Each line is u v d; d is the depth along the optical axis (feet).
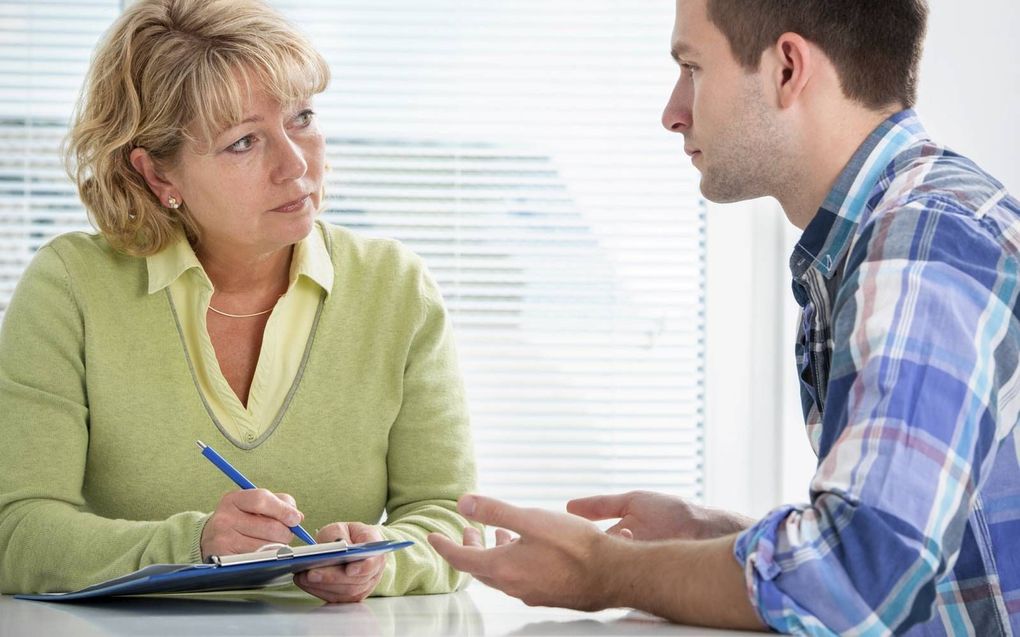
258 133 4.90
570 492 8.66
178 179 5.02
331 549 3.63
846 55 3.78
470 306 8.66
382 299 5.43
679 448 8.70
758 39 3.82
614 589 3.31
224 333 5.25
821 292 3.95
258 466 5.12
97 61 5.13
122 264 5.25
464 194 8.64
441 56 8.65
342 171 8.60
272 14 5.01
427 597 4.35
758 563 3.00
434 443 5.27
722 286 8.59
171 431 5.07
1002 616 3.35
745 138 3.90
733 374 8.57
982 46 7.99
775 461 8.55
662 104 8.71
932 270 3.17
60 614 3.72
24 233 8.68
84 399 5.08
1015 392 3.25
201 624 3.49
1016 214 3.47
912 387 3.04
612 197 8.71
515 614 3.70
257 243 5.02
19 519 4.69
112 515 5.11
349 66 8.62
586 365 8.68
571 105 8.68
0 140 8.67
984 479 3.18
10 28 8.67
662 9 8.71
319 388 5.24
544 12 8.68
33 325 5.06
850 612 2.94
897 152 3.76
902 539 2.92
